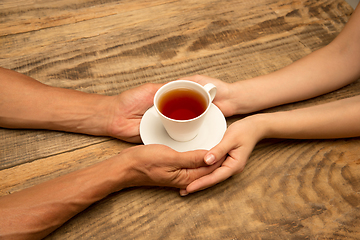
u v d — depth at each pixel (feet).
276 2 3.24
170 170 2.10
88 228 2.14
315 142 2.42
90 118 2.41
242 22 3.10
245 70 2.77
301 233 2.10
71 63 2.82
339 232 2.10
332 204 2.19
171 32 3.02
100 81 2.71
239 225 2.14
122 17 3.12
